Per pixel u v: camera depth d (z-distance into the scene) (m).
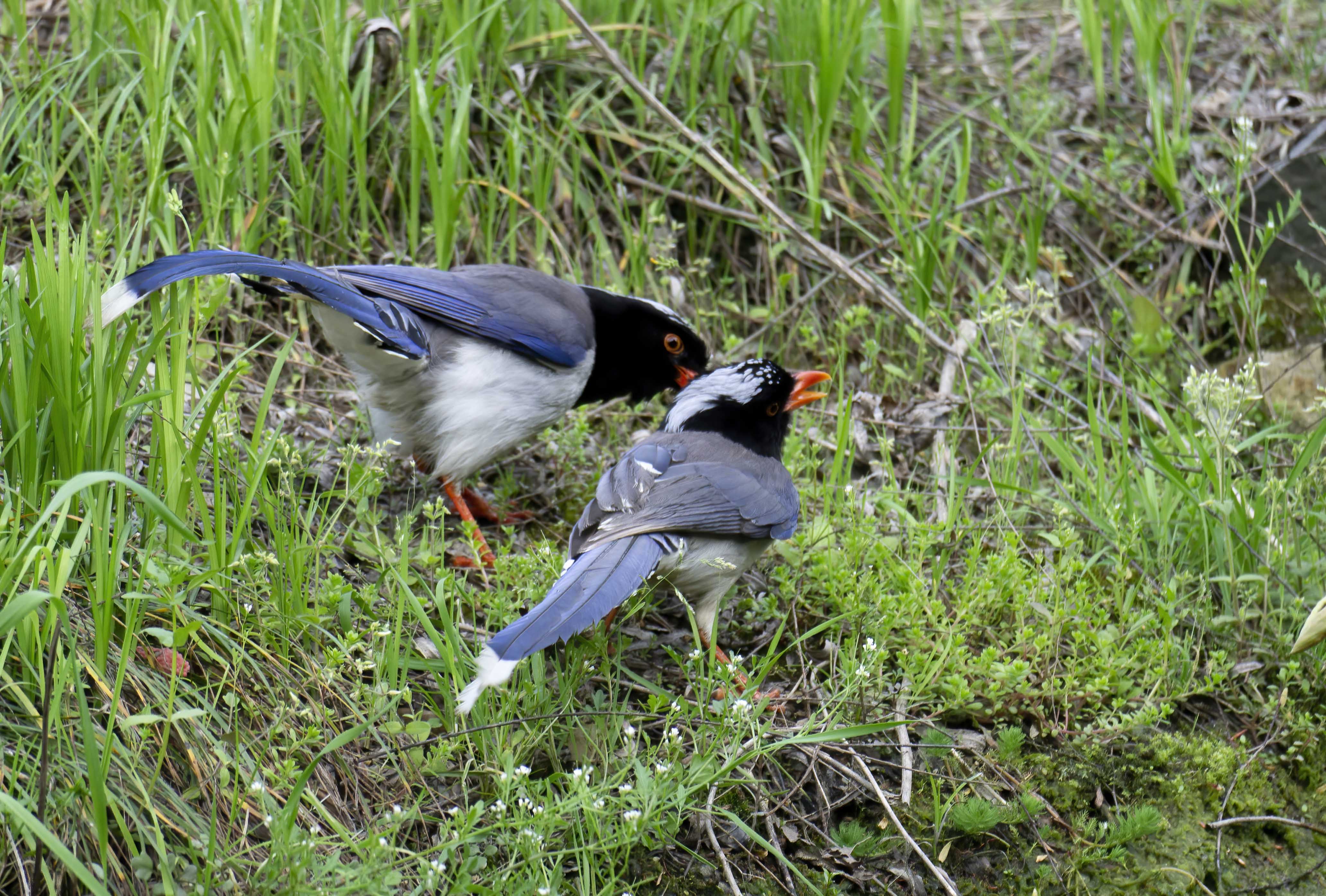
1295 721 9.66
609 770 8.09
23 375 7.55
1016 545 10.04
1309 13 19.14
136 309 9.66
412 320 9.77
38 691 7.01
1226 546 10.55
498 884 7.06
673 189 14.04
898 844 8.28
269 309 12.07
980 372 13.03
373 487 9.36
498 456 10.51
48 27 14.23
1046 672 9.43
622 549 8.38
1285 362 13.63
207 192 11.98
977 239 14.62
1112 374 13.19
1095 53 15.76
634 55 14.77
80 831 6.70
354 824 7.59
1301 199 13.95
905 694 9.03
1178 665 9.66
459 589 9.22
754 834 7.66
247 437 10.50
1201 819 9.00
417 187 12.59
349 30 13.16
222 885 6.76
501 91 13.97
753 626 9.83
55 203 9.52
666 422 10.30
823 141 13.95
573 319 10.61
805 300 13.32
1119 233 15.00
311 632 8.43
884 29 14.30
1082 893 8.34
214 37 12.42
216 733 7.50
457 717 8.07
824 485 10.47
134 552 8.08
